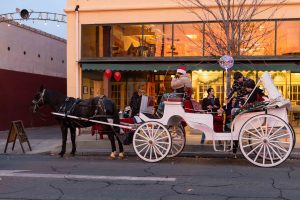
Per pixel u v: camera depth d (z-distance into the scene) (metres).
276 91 9.98
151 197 7.12
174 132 11.54
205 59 16.20
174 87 11.11
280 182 8.24
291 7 16.14
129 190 7.64
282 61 15.89
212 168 9.94
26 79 24.97
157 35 17.17
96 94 17.80
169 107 10.68
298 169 9.75
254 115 10.07
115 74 16.73
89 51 17.77
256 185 7.98
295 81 16.52
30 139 17.52
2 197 7.16
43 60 27.12
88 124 12.05
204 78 17.11
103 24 17.64
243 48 15.71
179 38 16.95
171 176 8.92
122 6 17.41
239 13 14.48
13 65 23.61
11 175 9.08
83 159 11.70
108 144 13.82
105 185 8.05
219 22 15.25
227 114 11.17
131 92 18.08
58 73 29.23
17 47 24.02
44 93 12.30
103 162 11.00
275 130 9.88
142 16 17.33
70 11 17.89
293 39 16.12
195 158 11.76
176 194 7.32
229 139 10.27
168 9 17.05
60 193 7.44
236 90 11.00
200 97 17.11
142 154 11.17
